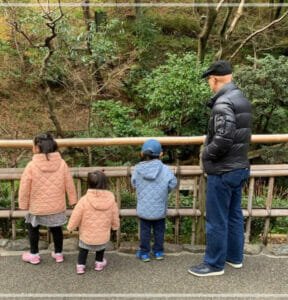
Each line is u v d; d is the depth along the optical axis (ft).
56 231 9.12
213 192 8.40
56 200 8.87
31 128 25.55
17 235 11.04
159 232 9.41
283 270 9.17
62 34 18.58
